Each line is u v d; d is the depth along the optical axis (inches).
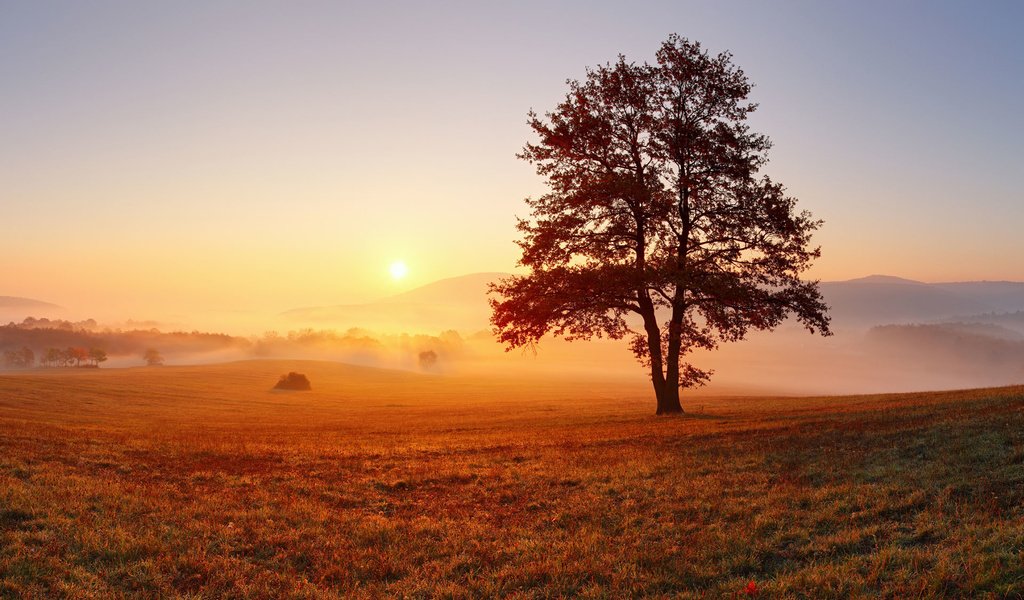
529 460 660.1
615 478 546.6
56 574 333.7
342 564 374.9
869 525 375.6
